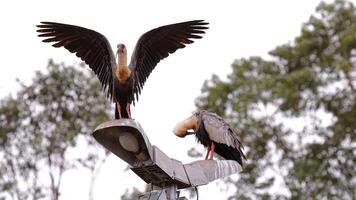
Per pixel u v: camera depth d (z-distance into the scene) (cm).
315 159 2695
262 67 2752
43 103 2889
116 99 1214
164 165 969
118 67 1203
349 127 2722
